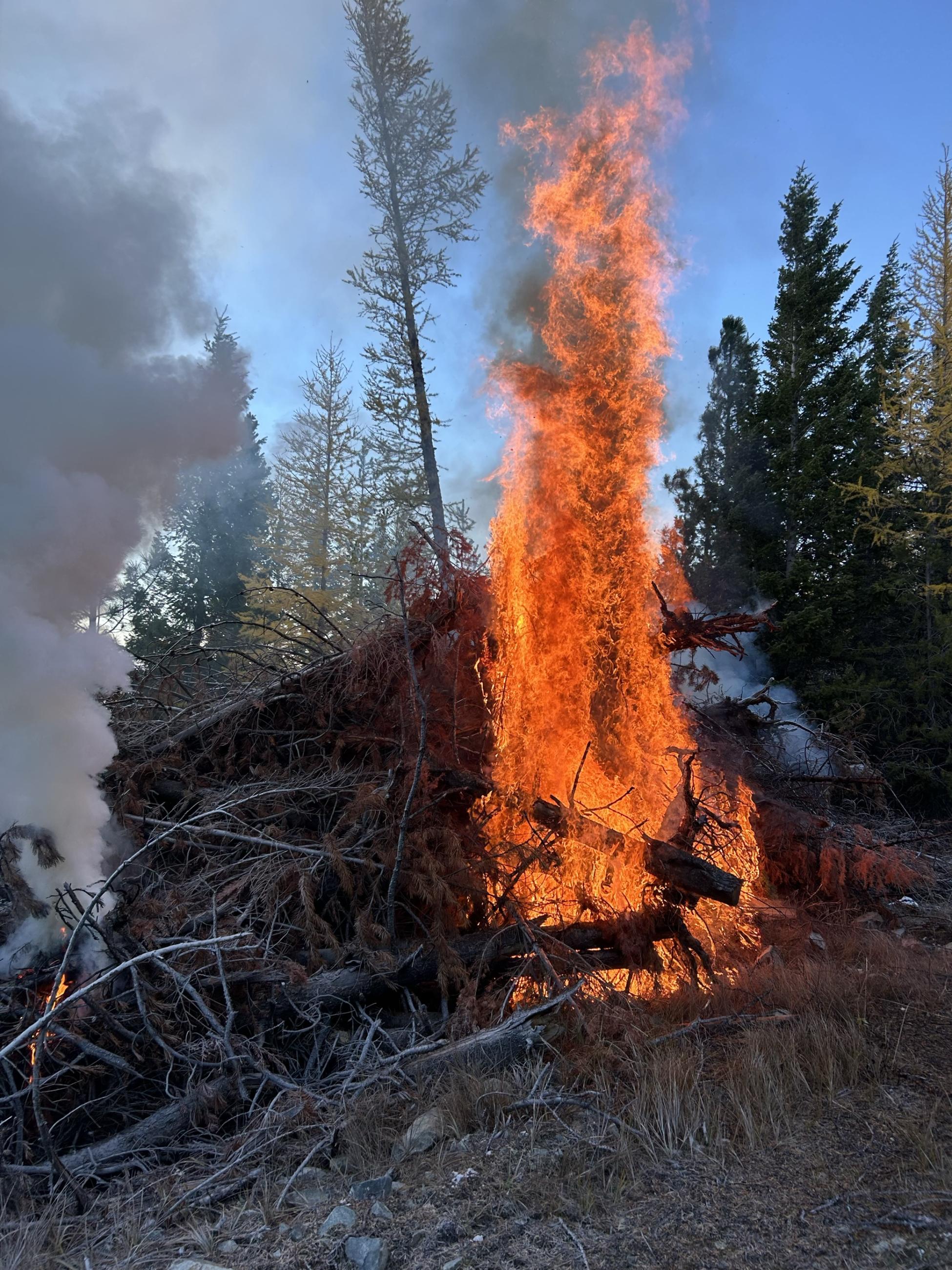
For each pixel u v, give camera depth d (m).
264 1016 3.82
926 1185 2.60
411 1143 3.13
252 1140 3.21
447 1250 2.48
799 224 17.50
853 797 9.13
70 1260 2.61
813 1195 2.61
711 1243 2.42
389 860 4.42
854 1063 3.37
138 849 4.64
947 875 7.34
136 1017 3.58
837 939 5.29
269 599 17.58
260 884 4.43
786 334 17.25
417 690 4.70
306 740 5.41
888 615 15.06
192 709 6.12
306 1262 2.47
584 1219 2.59
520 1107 3.29
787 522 15.73
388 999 4.30
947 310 15.98
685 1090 3.23
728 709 8.13
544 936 4.42
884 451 15.80
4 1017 3.68
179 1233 2.73
